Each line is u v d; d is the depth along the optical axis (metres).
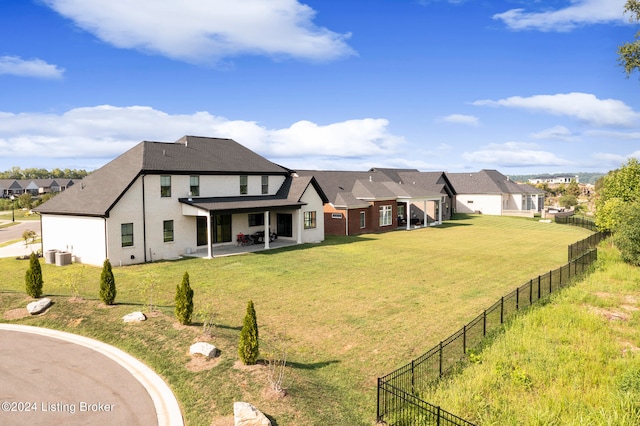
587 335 15.35
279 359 12.74
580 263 25.70
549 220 59.44
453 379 12.12
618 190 42.12
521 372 12.20
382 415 10.13
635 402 10.34
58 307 16.48
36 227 54.88
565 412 10.55
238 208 30.02
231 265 26.42
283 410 9.88
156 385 11.03
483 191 69.25
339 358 13.30
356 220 43.66
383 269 26.08
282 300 19.20
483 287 21.94
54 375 11.50
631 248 27.31
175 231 29.17
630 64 30.58
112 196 25.98
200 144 34.31
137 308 16.42
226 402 10.12
